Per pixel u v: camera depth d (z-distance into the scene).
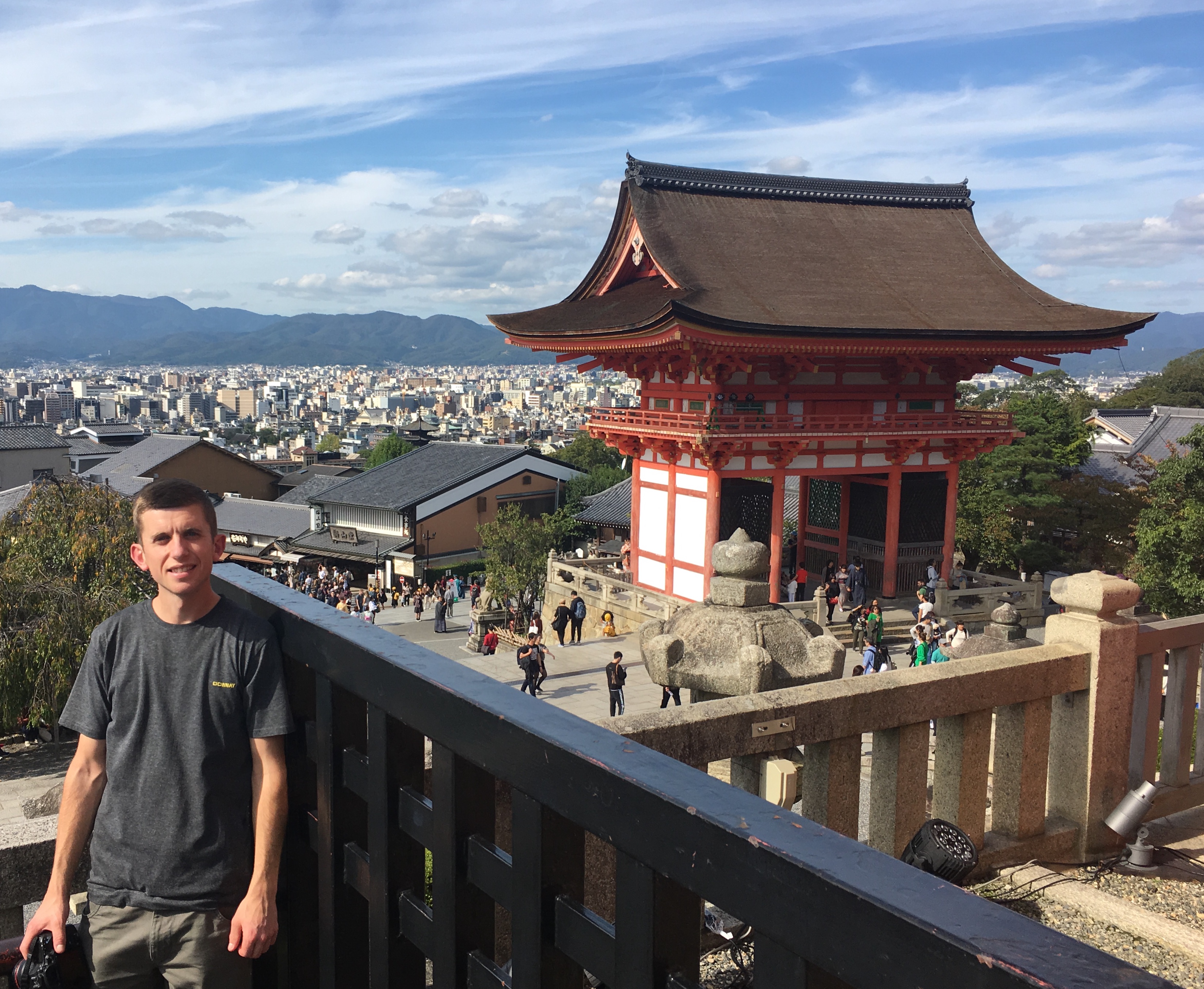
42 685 29.86
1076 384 110.19
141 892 3.21
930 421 38.69
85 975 3.42
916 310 38.16
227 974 3.24
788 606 34.44
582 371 42.47
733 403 35.81
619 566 46.34
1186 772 7.51
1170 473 33.66
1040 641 33.41
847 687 5.52
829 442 37.44
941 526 40.75
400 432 171.38
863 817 11.22
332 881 3.11
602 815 1.93
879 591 40.03
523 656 29.50
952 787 6.21
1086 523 53.00
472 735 2.33
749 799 1.74
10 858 4.58
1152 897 6.21
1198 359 114.50
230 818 3.25
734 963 5.32
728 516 37.22
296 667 3.45
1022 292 41.62
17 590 30.14
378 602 63.72
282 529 83.06
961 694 5.95
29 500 33.94
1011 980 1.18
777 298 37.06
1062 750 6.79
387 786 2.77
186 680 3.17
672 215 40.50
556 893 2.21
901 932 1.34
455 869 2.48
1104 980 1.15
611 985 1.98
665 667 6.58
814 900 1.48
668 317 31.83
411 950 2.86
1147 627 6.90
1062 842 6.59
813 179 44.41
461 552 76.38
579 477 83.69
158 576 3.18
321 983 3.22
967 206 46.56
